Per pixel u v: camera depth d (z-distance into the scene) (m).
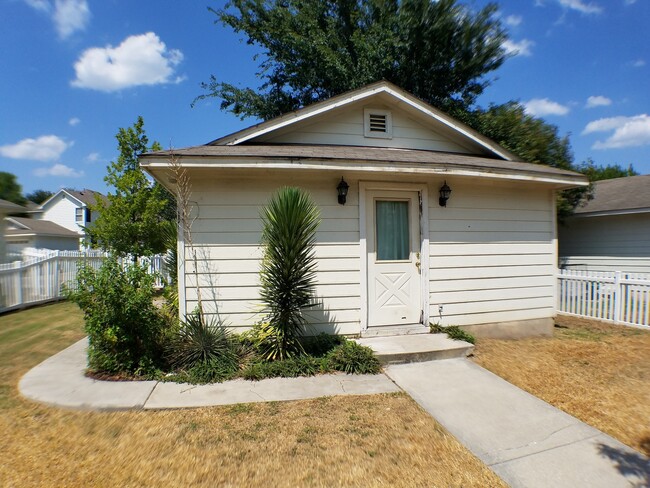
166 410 3.50
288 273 4.52
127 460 2.71
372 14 15.54
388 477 2.53
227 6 15.71
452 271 5.98
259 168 4.74
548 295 6.54
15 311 9.00
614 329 7.02
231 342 4.83
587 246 12.77
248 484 2.45
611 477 2.55
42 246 22.22
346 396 3.83
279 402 3.68
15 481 2.47
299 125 6.67
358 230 5.52
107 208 11.01
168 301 6.73
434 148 7.21
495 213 6.23
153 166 4.53
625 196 12.39
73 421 3.28
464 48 14.40
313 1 15.58
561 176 5.90
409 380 4.27
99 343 4.36
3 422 3.25
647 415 3.45
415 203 5.87
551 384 4.19
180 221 5.02
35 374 4.41
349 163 4.88
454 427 3.21
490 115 12.69
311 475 2.54
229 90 16.47
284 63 15.95
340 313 5.45
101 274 4.28
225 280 5.13
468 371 4.56
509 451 2.86
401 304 5.80
